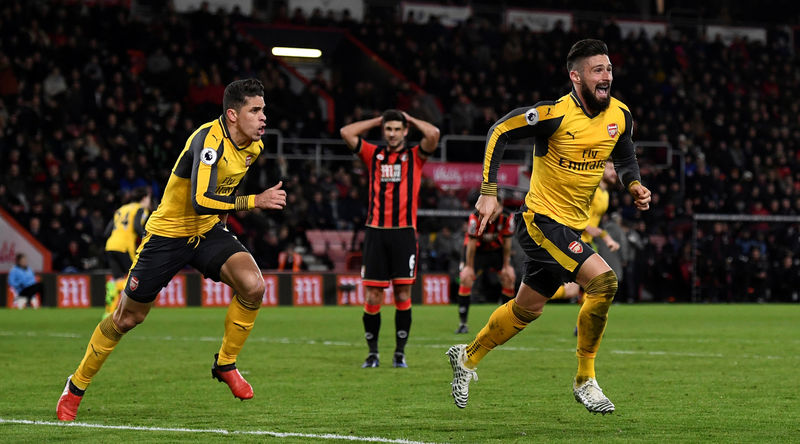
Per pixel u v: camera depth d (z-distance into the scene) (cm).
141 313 750
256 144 745
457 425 714
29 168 2938
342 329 1812
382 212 1132
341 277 2856
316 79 3644
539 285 748
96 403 836
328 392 909
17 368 1123
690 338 1590
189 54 3466
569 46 4144
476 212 736
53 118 3038
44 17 3384
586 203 750
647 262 3088
